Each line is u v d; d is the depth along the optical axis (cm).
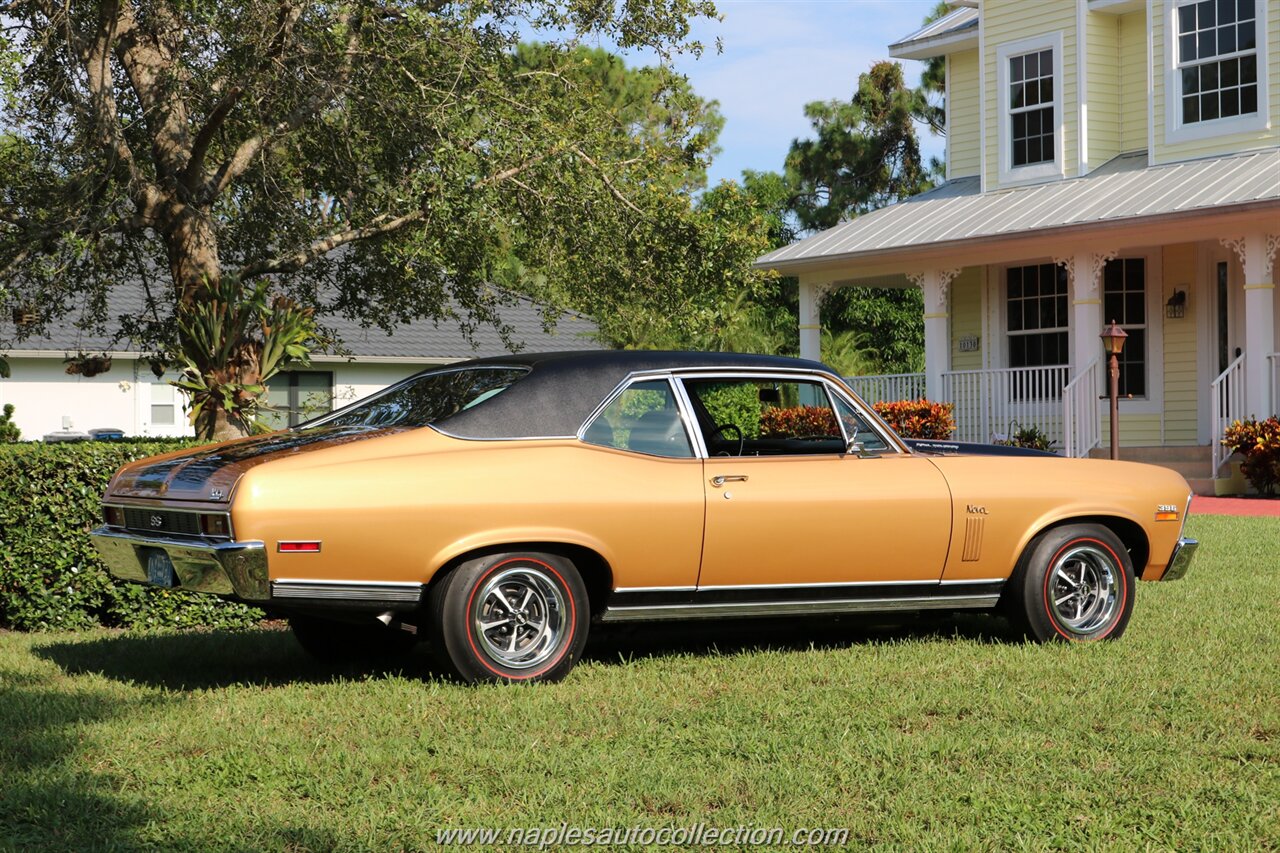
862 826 418
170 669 680
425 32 1139
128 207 1300
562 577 621
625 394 654
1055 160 2070
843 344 3097
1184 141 1928
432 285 1402
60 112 1184
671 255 1234
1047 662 665
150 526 622
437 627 607
